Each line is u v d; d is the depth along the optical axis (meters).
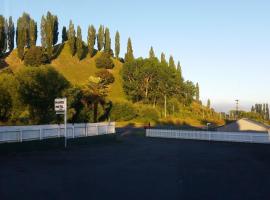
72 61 125.69
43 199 11.18
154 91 103.31
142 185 14.03
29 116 43.69
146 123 82.75
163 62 114.44
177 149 31.89
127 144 36.59
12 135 25.06
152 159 23.34
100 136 36.97
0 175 15.36
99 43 137.75
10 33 118.00
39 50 109.75
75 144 32.31
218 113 137.00
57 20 125.00
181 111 105.62
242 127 53.00
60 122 46.22
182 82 112.62
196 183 14.81
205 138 46.97
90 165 19.61
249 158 25.22
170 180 15.41
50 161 20.64
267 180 15.91
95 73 110.69
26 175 15.53
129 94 103.12
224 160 23.64
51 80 44.62
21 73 43.94
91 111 61.06
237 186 14.31
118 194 12.22
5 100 42.44
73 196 11.72
